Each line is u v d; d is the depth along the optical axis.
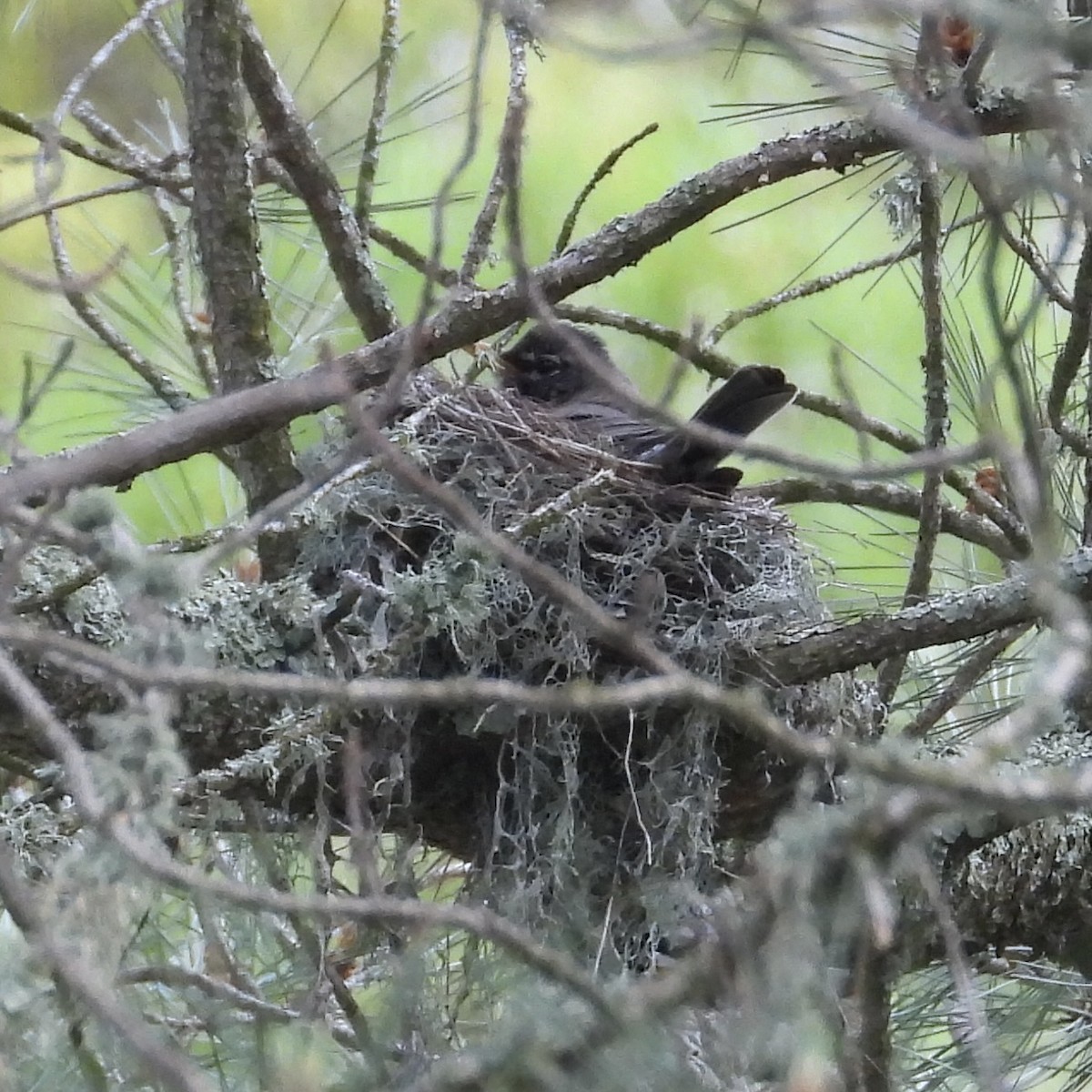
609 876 4.43
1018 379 2.58
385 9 5.68
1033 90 2.99
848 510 7.23
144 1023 2.62
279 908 2.42
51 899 2.63
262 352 4.87
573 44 2.69
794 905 2.34
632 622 3.91
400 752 4.38
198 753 4.18
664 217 4.41
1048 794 2.20
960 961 2.50
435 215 2.86
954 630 4.32
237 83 4.85
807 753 2.32
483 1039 3.12
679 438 5.02
